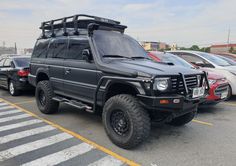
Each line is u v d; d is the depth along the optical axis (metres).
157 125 5.37
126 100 3.88
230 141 4.46
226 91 6.68
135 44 5.53
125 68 4.04
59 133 4.82
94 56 4.59
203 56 8.50
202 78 4.45
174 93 3.90
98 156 3.77
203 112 6.61
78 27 5.60
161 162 3.60
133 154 3.85
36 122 5.55
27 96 9.03
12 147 4.09
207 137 4.66
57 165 3.47
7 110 6.72
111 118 4.20
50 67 5.94
